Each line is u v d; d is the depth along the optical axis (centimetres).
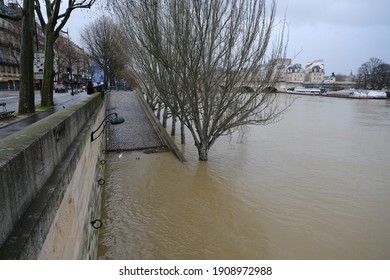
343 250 793
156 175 1268
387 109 5369
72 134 548
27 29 1645
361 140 2297
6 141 305
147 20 1223
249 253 759
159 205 999
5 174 235
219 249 772
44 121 435
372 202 1097
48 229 303
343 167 1526
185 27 1185
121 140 1786
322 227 902
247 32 1214
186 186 1165
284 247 793
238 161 1553
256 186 1206
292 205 1043
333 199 1112
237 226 883
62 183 376
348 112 4684
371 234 874
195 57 1239
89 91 2461
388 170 1490
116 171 1305
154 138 1841
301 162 1598
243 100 1367
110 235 816
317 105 6166
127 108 2994
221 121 1426
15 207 254
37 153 318
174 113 1525
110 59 4562
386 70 9831
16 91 4753
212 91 1343
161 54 1241
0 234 225
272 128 2702
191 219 912
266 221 921
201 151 1480
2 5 2272
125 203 1007
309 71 15612
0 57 4744
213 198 1065
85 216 590
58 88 4897
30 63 1669
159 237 813
